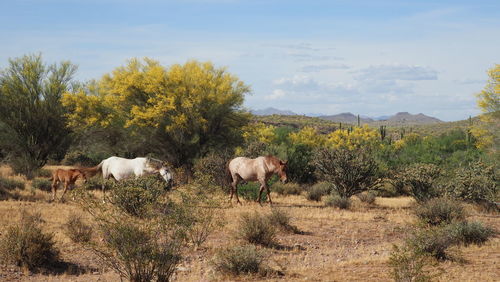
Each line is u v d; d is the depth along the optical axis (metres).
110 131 35.59
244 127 34.69
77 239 10.13
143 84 32.94
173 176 16.55
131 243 6.94
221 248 9.41
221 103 31.64
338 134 50.09
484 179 18.75
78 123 33.50
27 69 31.64
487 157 31.42
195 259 9.09
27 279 7.68
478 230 11.32
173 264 7.27
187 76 33.12
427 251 9.20
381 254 10.12
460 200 18.52
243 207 16.39
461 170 19.80
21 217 11.34
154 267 6.98
